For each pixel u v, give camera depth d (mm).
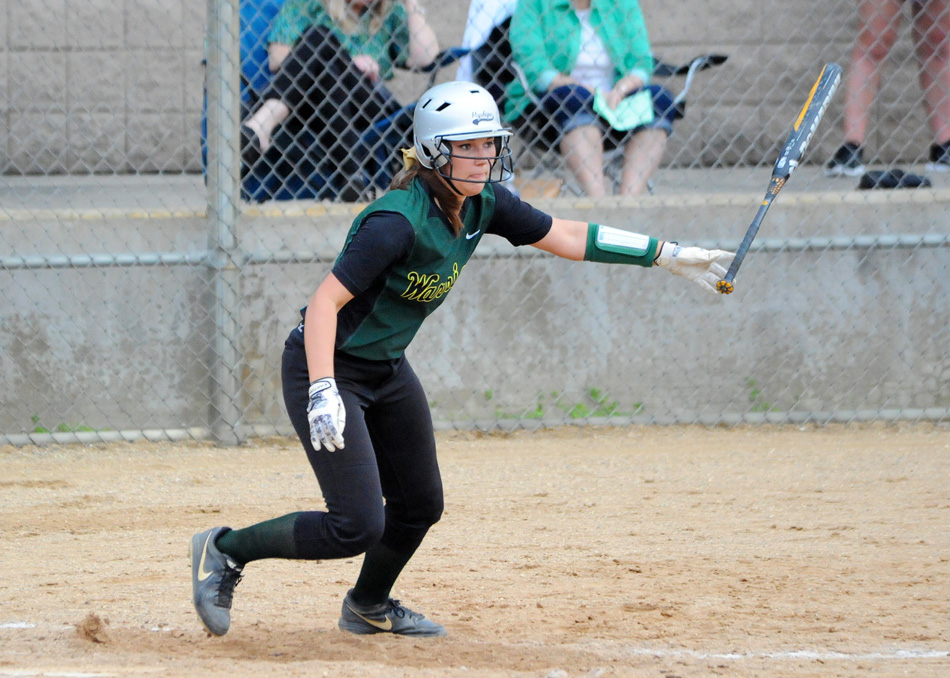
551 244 12922
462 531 18703
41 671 11383
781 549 17406
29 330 25000
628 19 27125
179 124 37406
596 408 26500
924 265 26641
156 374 25281
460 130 11375
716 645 12805
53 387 25125
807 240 26328
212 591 12398
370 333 11883
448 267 11961
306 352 11289
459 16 35500
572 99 26656
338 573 16812
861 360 26703
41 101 36625
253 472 22859
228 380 24953
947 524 18703
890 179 28234
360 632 13344
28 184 30531
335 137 26500
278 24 26062
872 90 30281
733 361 26625
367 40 26422
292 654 12352
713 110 34219
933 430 26031
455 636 13266
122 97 37062
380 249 11258
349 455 11789
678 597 14961
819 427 26375
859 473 22375
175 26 37094
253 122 25859
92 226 25219
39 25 33906
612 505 20266
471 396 26156
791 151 14016
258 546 12258
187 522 19359
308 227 25641
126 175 35500
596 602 14750
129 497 20953
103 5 36656
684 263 13219
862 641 12930
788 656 12328
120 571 16484
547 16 26766
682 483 21781
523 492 21219
